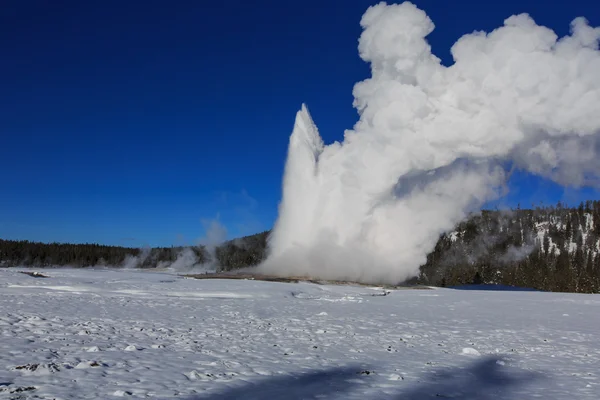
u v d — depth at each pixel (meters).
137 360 10.50
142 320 18.62
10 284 34.69
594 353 14.36
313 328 18.55
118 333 14.75
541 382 10.18
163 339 14.02
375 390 8.90
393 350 14.08
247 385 8.74
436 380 10.05
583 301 40.12
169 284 40.69
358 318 22.95
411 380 9.92
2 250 115.56
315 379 9.64
